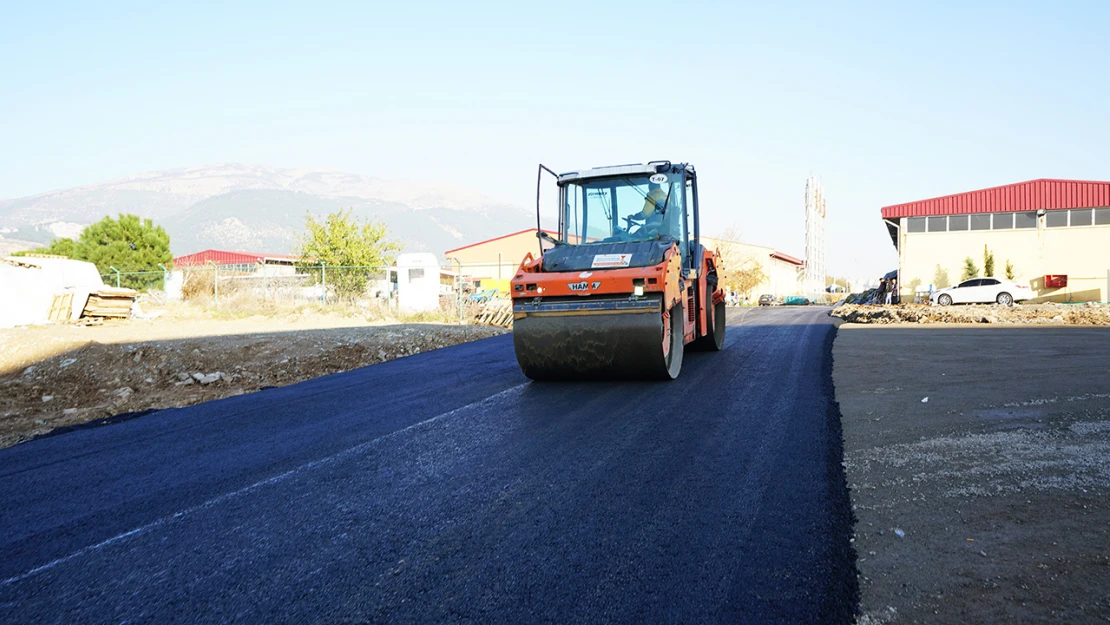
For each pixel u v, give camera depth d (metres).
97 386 10.82
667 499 4.22
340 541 3.81
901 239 38.12
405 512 4.22
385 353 13.79
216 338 14.84
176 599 3.23
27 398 10.22
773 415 6.47
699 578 3.14
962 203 37.06
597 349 8.23
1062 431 5.53
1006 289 32.50
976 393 7.33
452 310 24.44
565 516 4.00
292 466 5.48
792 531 3.66
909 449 5.19
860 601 2.88
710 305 11.09
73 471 5.86
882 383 8.18
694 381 8.55
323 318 21.88
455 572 3.32
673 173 9.54
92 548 3.97
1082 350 10.98
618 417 6.61
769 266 66.81
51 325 18.64
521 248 61.69
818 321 20.45
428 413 7.34
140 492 5.07
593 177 9.61
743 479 4.57
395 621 2.88
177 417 8.14
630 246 8.98
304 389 9.81
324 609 3.03
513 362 11.62
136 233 39.28
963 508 3.90
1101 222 35.44
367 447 5.96
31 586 3.49
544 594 3.05
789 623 2.72
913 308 26.36
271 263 33.28
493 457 5.38
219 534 4.05
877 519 3.79
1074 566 3.12
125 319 19.98
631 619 2.79
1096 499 3.95
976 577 3.06
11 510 4.86
